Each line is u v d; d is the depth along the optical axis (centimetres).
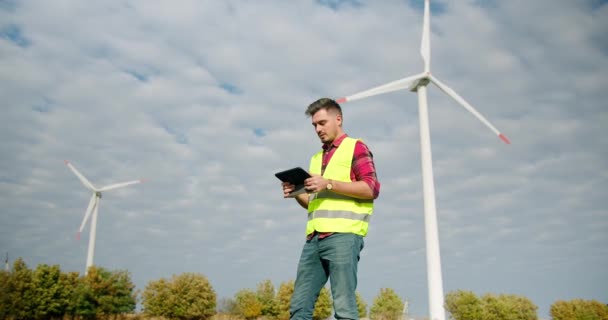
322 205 486
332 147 510
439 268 3322
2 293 6006
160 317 8344
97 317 7069
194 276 8569
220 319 9044
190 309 8162
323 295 8581
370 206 488
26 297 6150
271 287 9288
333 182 459
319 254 486
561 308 9438
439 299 3250
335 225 471
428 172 3556
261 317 8950
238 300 9150
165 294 8300
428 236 3412
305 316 494
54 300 6359
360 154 491
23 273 6247
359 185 466
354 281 466
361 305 9106
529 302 9125
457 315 9044
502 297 9225
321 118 511
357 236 475
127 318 8188
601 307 9300
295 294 499
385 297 8938
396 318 8725
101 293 6950
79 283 6806
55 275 6556
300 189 487
